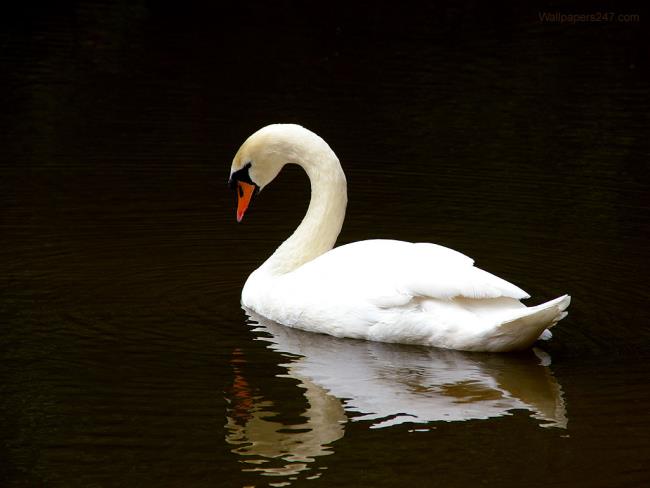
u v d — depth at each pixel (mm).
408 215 16125
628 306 12375
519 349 10961
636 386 10062
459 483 8180
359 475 8281
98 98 22641
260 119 21406
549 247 14633
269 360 10664
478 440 8930
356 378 10250
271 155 12898
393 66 26328
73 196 16531
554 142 20406
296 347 11062
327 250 12664
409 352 10992
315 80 24781
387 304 11148
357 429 9109
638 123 21859
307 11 32875
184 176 17844
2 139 19547
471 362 10719
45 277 12961
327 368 10500
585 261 14047
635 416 9391
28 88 23219
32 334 11102
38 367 10234
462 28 31109
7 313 11680
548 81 25359
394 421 9273
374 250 11609
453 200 16891
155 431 8969
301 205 16891
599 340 11336
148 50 27234
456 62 26969
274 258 12547
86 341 10977
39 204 16047
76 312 11805
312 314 11508
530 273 13547
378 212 16250
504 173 18375
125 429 8984
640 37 30453
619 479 8273
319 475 8266
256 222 15836
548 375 10344
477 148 19906
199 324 11633
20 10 31047
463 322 10891
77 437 8820
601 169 18688
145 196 16734
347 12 32906
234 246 14617
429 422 9250
